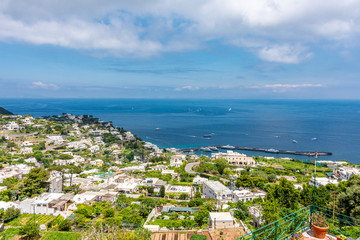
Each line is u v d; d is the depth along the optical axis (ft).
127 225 185.26
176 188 302.66
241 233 163.02
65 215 205.46
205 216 201.36
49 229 185.37
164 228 184.55
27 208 212.64
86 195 251.19
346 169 373.20
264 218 157.58
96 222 185.37
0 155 473.26
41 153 497.87
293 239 54.85
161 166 429.79
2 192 243.60
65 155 476.54
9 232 174.81
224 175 377.30
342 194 131.23
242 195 245.65
